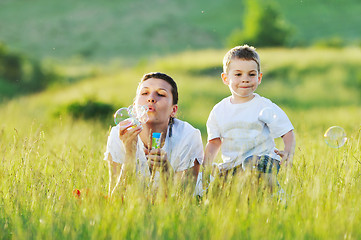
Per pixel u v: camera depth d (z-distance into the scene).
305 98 32.00
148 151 4.89
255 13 67.88
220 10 101.50
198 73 37.59
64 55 80.56
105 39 87.50
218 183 4.66
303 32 86.94
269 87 34.31
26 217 4.23
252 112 5.40
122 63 73.44
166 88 5.05
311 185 4.46
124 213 4.07
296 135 7.48
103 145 6.93
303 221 4.04
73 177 5.08
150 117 5.00
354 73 35.97
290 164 5.14
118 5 104.44
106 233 3.72
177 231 3.80
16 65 54.12
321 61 38.31
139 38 87.50
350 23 89.50
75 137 8.70
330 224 3.86
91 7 103.44
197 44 85.56
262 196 4.58
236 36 68.88
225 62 5.57
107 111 19.22
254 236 3.66
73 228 3.88
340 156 5.54
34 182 4.96
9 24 94.94
